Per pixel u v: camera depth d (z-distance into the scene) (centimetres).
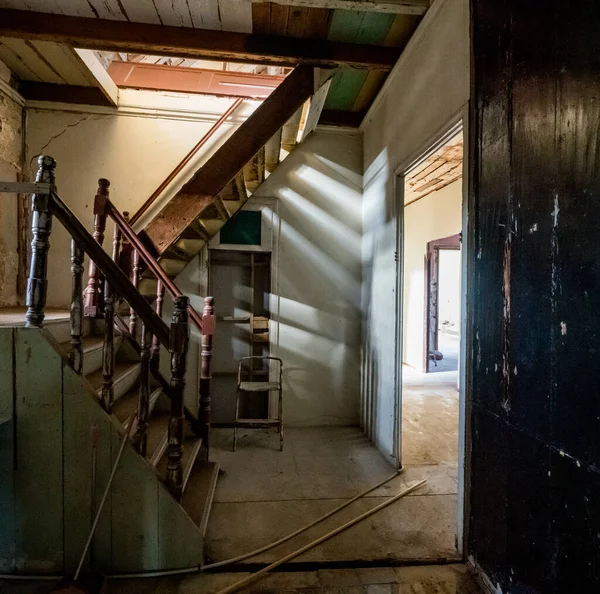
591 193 117
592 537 116
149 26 269
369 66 292
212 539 209
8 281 345
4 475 178
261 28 271
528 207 148
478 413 185
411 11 238
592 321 117
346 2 229
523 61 151
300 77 298
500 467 166
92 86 363
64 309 357
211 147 383
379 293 345
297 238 400
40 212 171
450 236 573
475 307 189
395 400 301
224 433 375
